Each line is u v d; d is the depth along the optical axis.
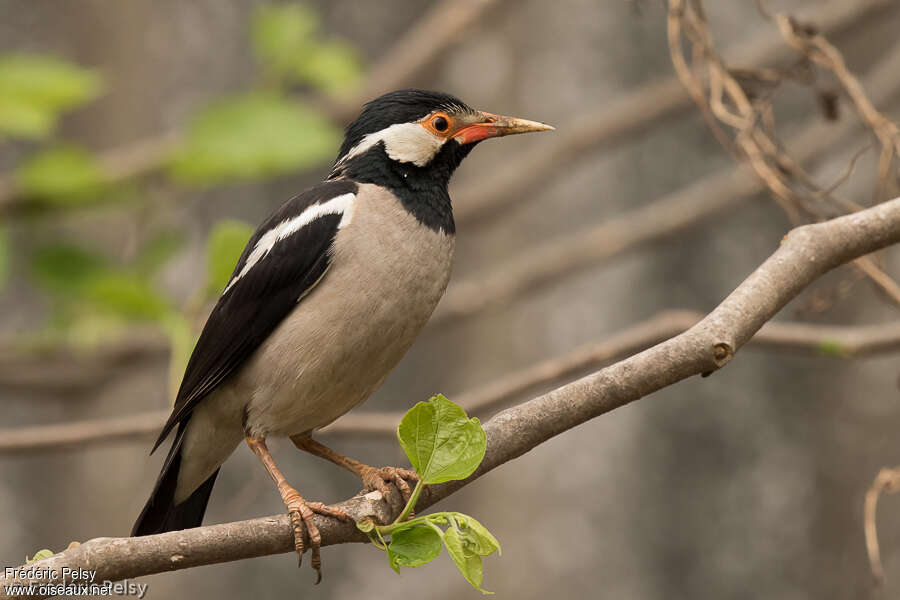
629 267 17.78
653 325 8.53
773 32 13.84
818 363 16.89
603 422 17.72
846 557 15.79
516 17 15.80
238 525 5.39
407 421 5.10
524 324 16.25
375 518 5.80
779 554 16.62
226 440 7.23
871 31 16.41
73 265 9.90
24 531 16.52
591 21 16.73
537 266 13.12
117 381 13.07
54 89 9.52
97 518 13.42
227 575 16.77
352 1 16.91
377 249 6.71
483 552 5.04
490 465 5.43
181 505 7.37
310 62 10.37
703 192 13.48
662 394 17.42
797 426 16.89
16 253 11.47
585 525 17.27
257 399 6.86
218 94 15.49
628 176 18.03
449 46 13.40
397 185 7.01
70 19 14.00
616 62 16.95
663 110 13.79
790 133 16.19
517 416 5.46
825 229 5.78
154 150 10.73
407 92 7.30
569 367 8.62
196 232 15.79
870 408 16.27
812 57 7.42
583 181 18.30
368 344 6.73
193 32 15.48
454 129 7.21
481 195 14.20
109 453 13.46
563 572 16.88
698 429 17.31
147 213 10.64
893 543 15.27
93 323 9.92
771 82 7.58
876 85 13.55
